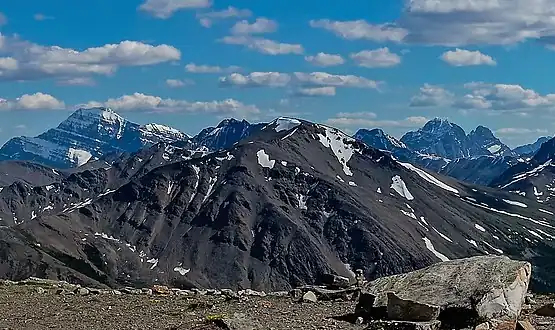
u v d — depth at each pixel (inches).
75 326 1025.5
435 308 888.3
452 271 977.5
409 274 1028.5
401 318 909.2
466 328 855.7
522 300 918.4
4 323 1071.6
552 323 938.7
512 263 960.9
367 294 1027.9
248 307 1165.1
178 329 904.9
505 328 861.8
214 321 895.7
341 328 930.1
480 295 896.9
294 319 1007.6
